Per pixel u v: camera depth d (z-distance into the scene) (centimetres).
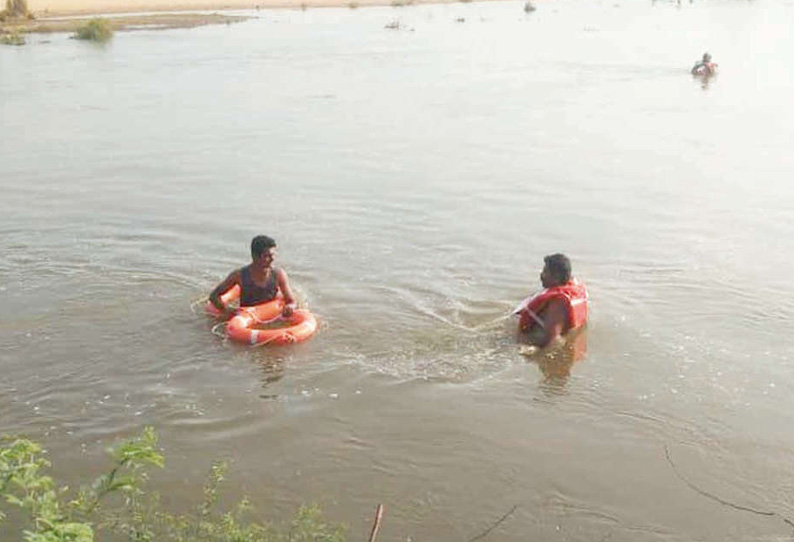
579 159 1803
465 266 1159
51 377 838
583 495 667
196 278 1103
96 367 860
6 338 920
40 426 753
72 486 663
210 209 1427
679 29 5038
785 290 1073
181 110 2383
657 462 711
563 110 2373
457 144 1945
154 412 779
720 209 1438
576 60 3519
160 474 684
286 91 2716
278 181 1619
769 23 5456
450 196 1516
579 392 822
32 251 1202
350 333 942
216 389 822
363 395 815
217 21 5441
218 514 631
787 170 1703
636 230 1326
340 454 720
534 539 616
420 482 683
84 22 5069
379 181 1619
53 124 2183
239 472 691
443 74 3108
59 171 1697
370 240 1267
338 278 1105
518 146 1927
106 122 2211
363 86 2816
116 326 953
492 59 3562
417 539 614
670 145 1933
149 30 4831
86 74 3095
